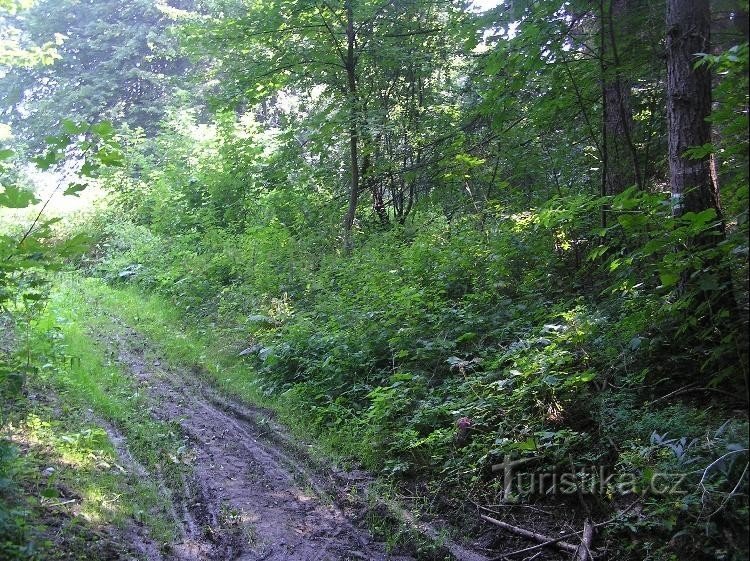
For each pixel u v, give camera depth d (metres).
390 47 13.54
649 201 5.17
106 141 4.77
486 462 5.86
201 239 15.51
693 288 5.20
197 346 10.27
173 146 21.80
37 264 4.77
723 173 5.91
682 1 5.89
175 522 5.22
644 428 5.18
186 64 32.06
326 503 5.75
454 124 13.77
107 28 31.19
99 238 18.33
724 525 4.11
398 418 7.01
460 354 7.83
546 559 4.79
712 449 4.49
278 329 10.08
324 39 13.91
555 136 11.63
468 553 4.95
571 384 5.95
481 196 13.41
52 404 6.89
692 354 5.62
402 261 10.68
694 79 5.83
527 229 9.72
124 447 6.43
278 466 6.45
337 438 7.00
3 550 4.01
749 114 4.32
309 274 11.84
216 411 7.89
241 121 18.25
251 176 16.98
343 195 15.03
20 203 4.59
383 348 8.44
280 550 4.94
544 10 8.37
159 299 13.28
